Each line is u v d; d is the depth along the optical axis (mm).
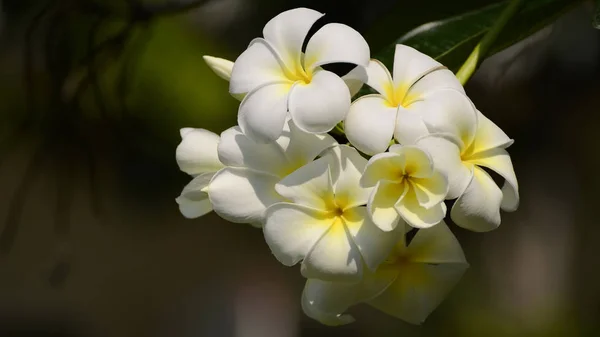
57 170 1776
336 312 1269
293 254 1237
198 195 1297
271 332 3754
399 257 1268
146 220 3805
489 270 2904
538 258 2916
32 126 1749
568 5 1396
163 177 2648
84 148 1693
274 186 1253
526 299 2945
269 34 1261
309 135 1249
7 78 2447
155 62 2461
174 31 2541
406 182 1232
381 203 1231
